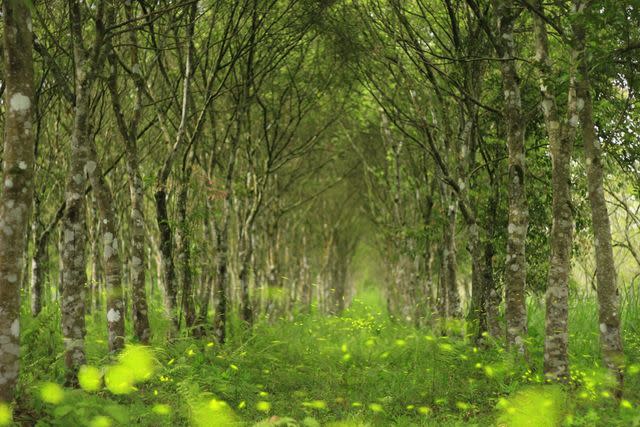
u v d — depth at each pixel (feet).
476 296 43.27
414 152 68.59
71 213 28.25
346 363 37.83
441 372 32.60
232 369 34.04
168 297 39.40
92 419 21.03
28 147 21.18
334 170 100.63
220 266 45.24
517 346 33.50
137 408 25.18
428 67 42.50
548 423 23.34
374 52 46.16
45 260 52.90
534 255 48.16
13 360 21.03
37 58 41.50
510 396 27.20
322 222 113.29
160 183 38.96
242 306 53.21
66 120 49.39
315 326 51.08
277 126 58.03
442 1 44.60
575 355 38.73
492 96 47.14
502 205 47.50
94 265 60.13
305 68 58.85
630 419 24.06
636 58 30.81
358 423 25.84
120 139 51.72
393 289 95.66
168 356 34.09
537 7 30.58
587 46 27.30
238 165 65.00
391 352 37.19
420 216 71.20
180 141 38.63
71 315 27.94
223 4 42.96
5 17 20.77
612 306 28.58
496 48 35.32
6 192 20.92
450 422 26.81
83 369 22.48
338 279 128.98
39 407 22.13
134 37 36.24
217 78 51.13
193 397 24.26
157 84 50.24
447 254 50.29
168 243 39.58
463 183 43.11
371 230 126.31
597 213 28.89
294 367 37.32
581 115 29.27
